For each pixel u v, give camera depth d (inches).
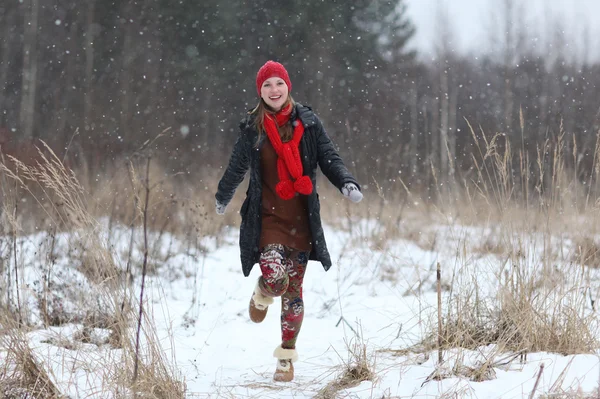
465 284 223.5
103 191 324.2
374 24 1269.7
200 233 416.2
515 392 165.6
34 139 611.8
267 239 192.4
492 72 1433.3
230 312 285.6
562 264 221.5
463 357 185.2
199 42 1122.0
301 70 1184.8
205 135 1023.0
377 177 625.9
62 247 292.7
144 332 176.9
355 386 183.5
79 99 1005.2
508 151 237.0
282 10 1176.2
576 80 1352.1
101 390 167.3
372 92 1239.5
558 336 202.5
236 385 190.1
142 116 962.7
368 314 275.6
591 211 242.4
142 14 1103.6
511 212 232.4
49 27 1076.5
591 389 162.7
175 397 171.9
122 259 295.7
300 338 245.3
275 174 194.1
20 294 245.0
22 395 166.6
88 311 222.2
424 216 479.5
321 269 377.7
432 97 1357.0
